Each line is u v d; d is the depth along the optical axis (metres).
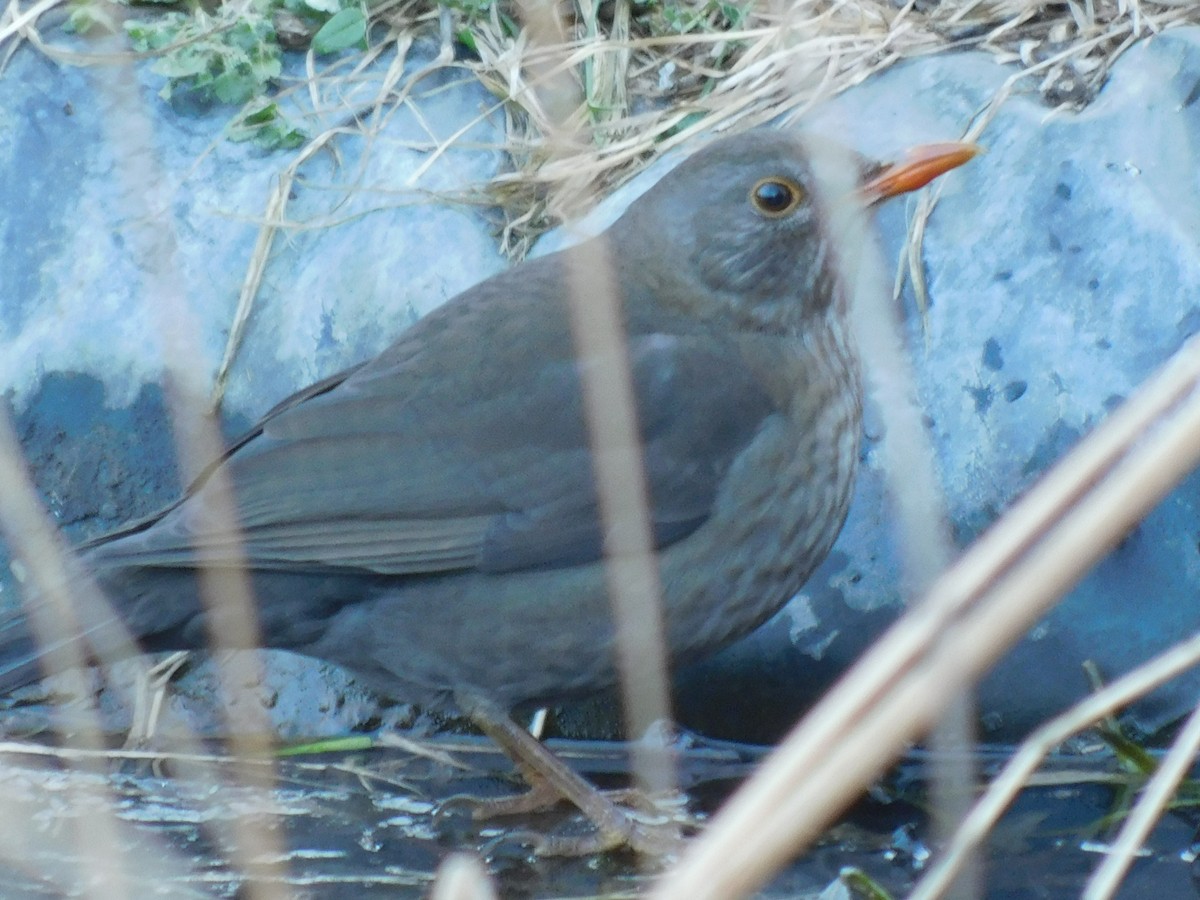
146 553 7.62
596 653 8.12
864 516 9.02
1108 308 9.00
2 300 10.09
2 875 7.37
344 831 8.14
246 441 8.24
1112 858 4.43
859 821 8.02
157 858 7.61
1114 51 9.88
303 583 7.98
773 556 8.26
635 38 10.94
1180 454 3.02
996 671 8.70
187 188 10.23
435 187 10.20
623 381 7.16
